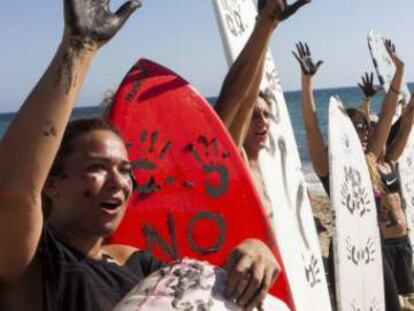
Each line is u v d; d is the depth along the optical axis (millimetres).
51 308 1926
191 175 3229
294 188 4762
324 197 15281
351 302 4809
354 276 4879
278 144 4762
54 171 2088
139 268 2295
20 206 1754
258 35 3533
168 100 3287
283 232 4371
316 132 5312
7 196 1734
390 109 6156
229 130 3629
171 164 3209
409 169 7461
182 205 3178
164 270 2016
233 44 4531
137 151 3156
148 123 3223
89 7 1865
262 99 4254
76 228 2076
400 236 5887
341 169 4992
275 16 3473
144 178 3131
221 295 1945
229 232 3223
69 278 1973
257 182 4168
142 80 3287
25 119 1766
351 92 99875
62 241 2055
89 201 2059
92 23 1854
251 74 3529
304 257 4547
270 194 4359
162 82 3314
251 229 3248
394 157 6594
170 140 3238
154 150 3193
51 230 2076
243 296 1970
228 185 3270
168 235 3117
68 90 1803
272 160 4594
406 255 5922
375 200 5762
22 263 1860
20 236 1798
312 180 21328
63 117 1796
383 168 6207
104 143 2092
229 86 3543
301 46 5336
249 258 2037
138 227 3061
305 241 4641
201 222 3189
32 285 1943
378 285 5148
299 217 4691
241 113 3635
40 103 1778
